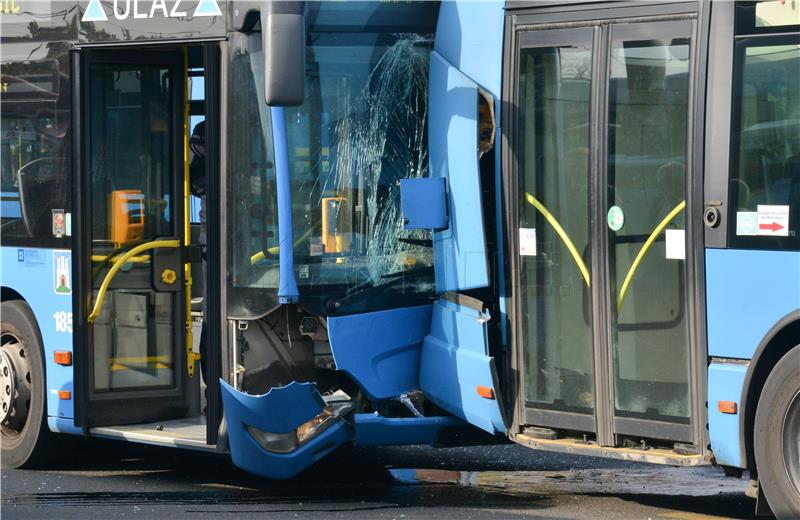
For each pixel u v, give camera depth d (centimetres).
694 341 2164
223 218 2478
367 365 2472
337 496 2484
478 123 2380
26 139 2844
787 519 2055
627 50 2239
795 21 2066
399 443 2478
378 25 2502
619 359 2259
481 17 2430
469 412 2423
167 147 2745
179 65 2744
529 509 2330
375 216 2497
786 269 2053
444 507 2359
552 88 2334
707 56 2147
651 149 2212
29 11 2809
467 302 2405
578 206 2308
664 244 2198
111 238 2705
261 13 2361
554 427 2348
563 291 2331
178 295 2769
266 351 2478
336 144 2472
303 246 2442
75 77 2673
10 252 2888
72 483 2689
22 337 2867
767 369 2097
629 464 2792
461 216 2419
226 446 2511
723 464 2130
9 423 2891
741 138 2111
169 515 2334
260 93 2444
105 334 2706
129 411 2728
